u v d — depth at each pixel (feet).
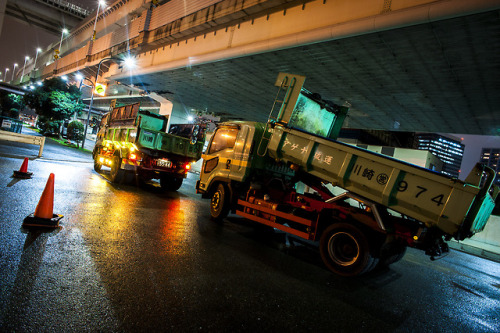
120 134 35.58
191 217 23.17
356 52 52.80
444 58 48.08
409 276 18.12
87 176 34.65
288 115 19.36
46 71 272.51
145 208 23.29
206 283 11.27
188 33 85.15
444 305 13.84
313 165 17.83
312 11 53.11
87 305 8.41
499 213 33.19
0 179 23.39
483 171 12.80
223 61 74.64
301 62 63.00
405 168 14.40
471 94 61.67
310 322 9.72
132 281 10.37
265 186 21.72
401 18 39.70
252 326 8.81
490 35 38.88
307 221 17.71
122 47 120.98
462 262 26.27
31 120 288.51
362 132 139.74
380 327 10.27
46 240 12.66
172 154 35.12
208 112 166.09
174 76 102.37
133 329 7.64
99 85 91.20
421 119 89.51
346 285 14.14
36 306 7.90
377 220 15.11
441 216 13.25
